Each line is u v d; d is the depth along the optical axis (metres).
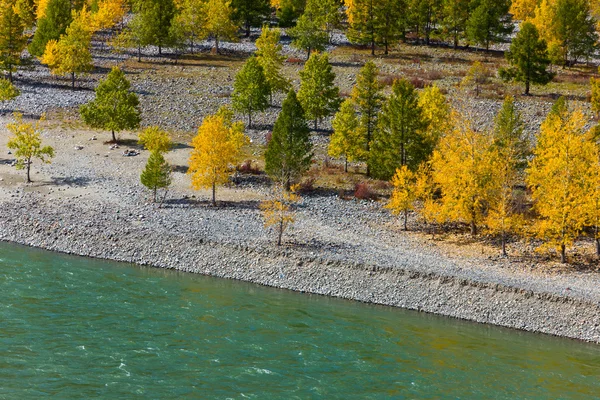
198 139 56.78
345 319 39.03
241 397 28.67
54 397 27.56
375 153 63.25
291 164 59.47
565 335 39.25
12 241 49.88
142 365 30.94
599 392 31.70
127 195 58.97
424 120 61.12
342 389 30.12
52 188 59.81
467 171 51.03
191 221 53.00
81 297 39.03
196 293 41.50
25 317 35.31
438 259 47.50
